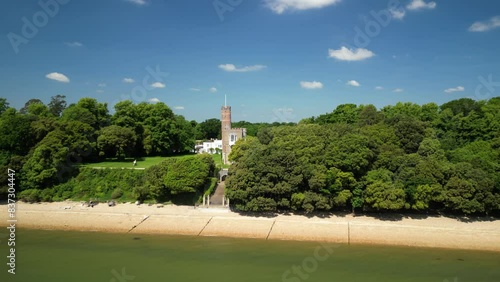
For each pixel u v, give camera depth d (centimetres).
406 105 12175
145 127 12212
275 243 6281
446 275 4925
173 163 8169
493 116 9831
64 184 8575
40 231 6931
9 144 9038
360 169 7475
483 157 7694
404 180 7156
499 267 5234
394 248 6072
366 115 10600
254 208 7069
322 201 7069
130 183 8550
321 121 13112
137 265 5219
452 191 6862
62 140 9044
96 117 12169
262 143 8838
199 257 5569
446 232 6500
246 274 4894
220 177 9050
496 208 6850
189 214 7412
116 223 7156
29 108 11925
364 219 7112
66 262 5325
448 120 10506
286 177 7194
